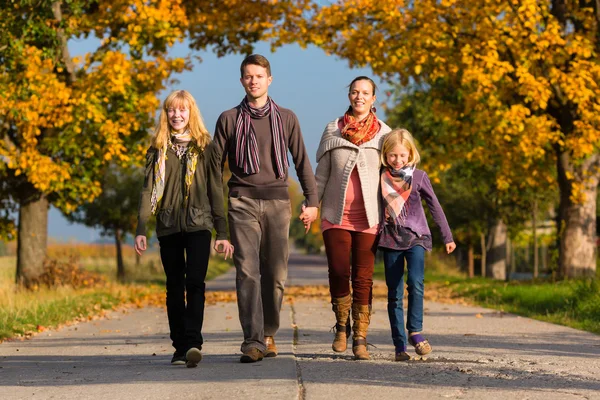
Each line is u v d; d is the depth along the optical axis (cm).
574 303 2797
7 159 4069
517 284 4384
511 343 1834
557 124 4050
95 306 3156
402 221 1483
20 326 2300
